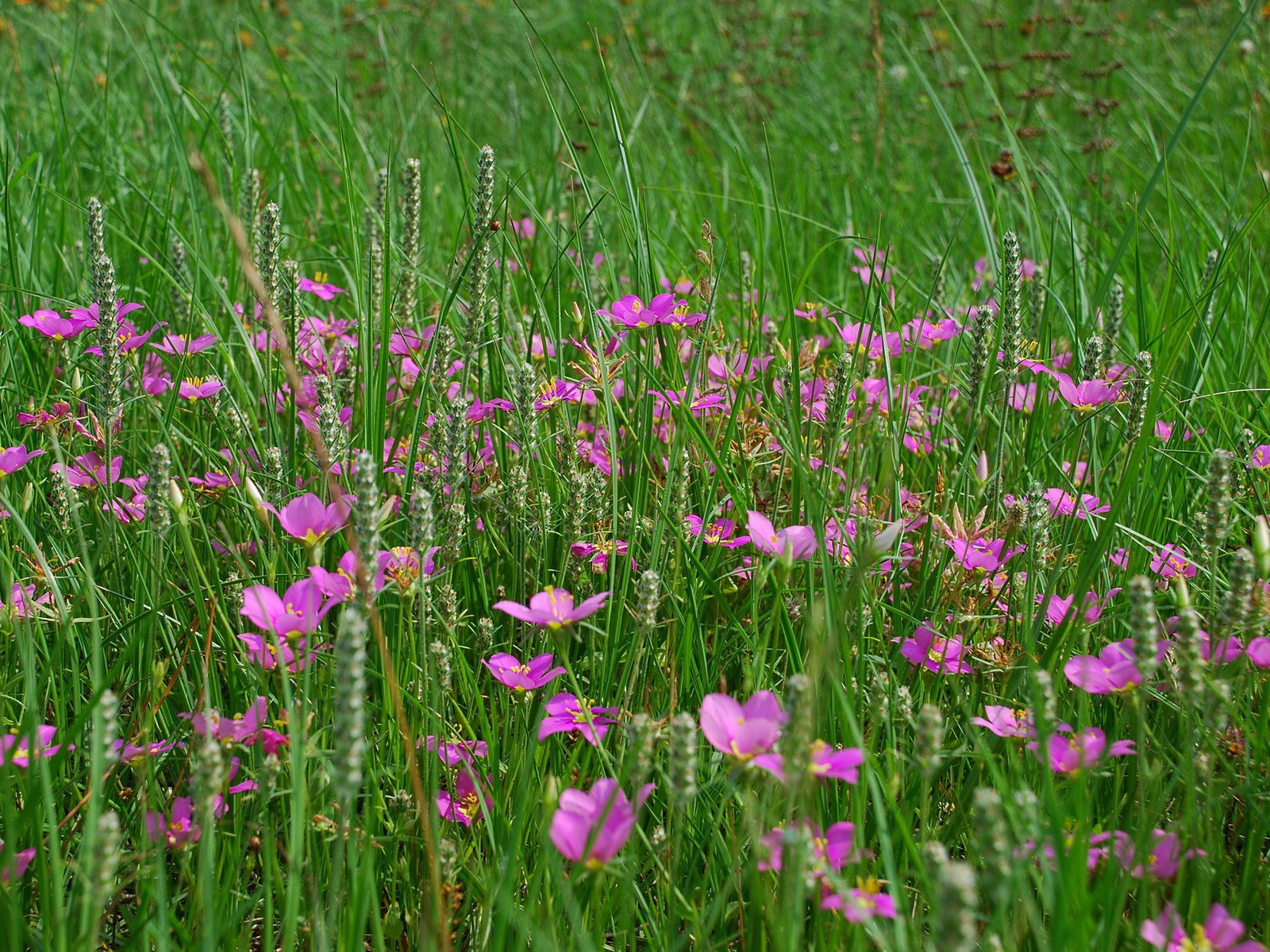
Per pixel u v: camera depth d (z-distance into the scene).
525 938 0.78
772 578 0.92
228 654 0.88
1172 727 0.90
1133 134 2.24
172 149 1.60
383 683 0.89
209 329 1.05
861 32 2.92
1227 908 0.83
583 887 0.82
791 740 0.74
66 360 1.05
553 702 0.84
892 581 0.96
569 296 1.20
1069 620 0.87
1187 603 0.81
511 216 1.40
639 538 0.97
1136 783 0.87
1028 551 0.90
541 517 0.94
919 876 0.77
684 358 1.14
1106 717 0.91
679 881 0.84
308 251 1.45
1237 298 1.22
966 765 0.88
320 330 1.12
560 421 1.06
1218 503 0.87
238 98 1.91
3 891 0.76
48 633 0.92
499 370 1.08
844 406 0.95
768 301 1.29
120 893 0.83
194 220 1.24
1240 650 0.85
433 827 0.81
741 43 2.81
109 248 1.34
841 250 1.54
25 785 0.82
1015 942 0.78
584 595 0.96
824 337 1.20
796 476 0.97
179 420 1.10
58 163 1.46
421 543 0.83
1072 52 2.71
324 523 0.83
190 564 0.86
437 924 0.78
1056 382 1.11
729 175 1.94
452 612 0.89
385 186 1.13
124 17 2.56
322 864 0.83
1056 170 1.85
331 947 0.80
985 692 0.92
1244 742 0.86
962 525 0.91
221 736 0.80
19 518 0.87
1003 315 0.98
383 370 0.99
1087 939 0.74
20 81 1.82
